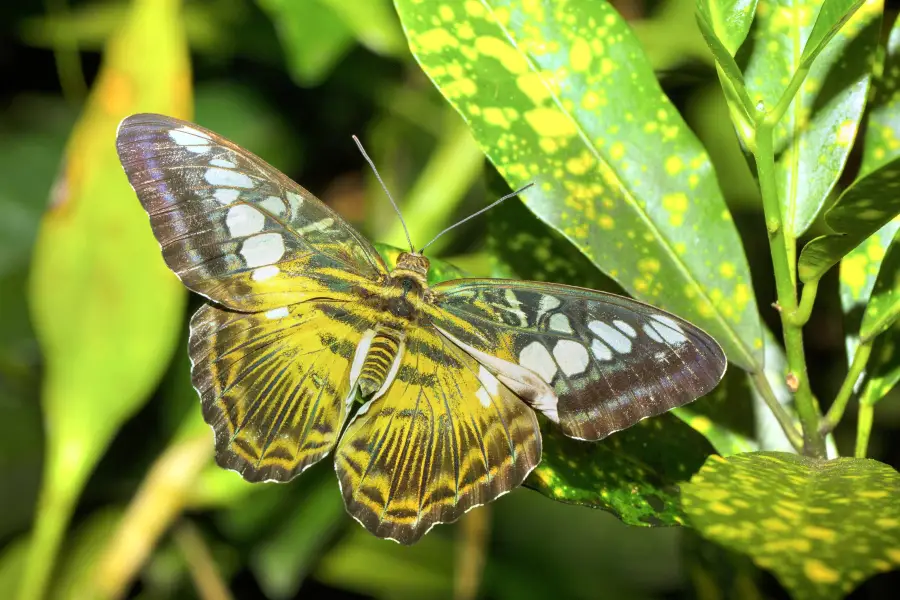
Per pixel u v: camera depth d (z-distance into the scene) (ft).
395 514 1.38
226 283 1.40
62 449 1.47
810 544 1.20
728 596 1.42
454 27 1.32
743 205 1.60
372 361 1.40
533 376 1.35
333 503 1.59
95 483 1.62
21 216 1.72
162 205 1.37
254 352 1.40
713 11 1.28
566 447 1.33
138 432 1.63
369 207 1.70
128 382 1.48
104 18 1.67
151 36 1.46
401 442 1.39
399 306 1.40
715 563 1.42
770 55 1.32
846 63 1.31
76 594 1.53
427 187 1.57
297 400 1.40
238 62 1.71
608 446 1.33
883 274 1.29
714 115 1.59
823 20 1.25
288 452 1.39
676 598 1.64
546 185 1.31
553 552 1.66
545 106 1.32
